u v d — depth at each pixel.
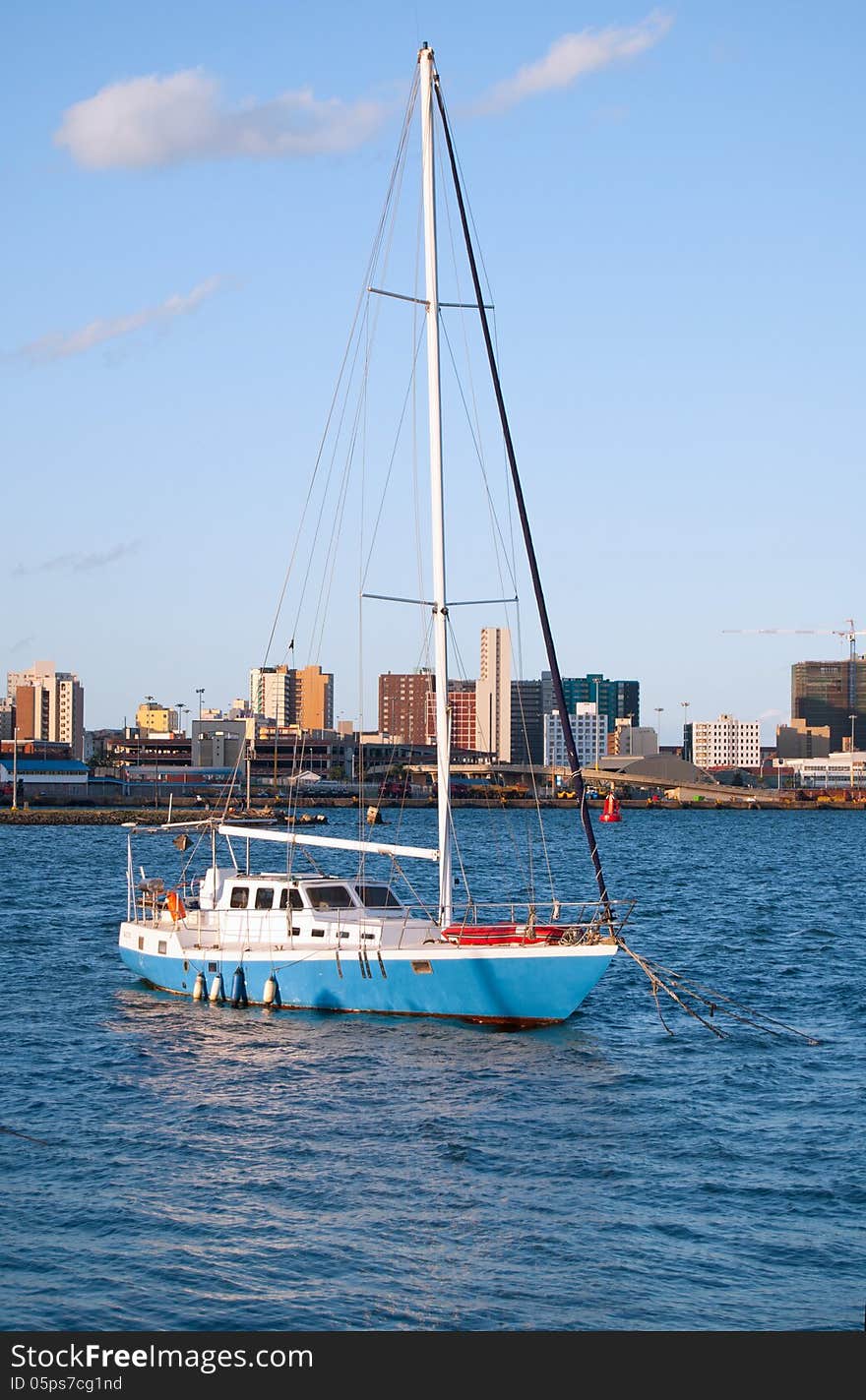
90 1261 23.61
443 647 41.09
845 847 163.38
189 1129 30.91
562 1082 35.16
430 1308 22.17
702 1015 44.78
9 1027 41.16
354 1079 35.09
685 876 109.31
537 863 122.50
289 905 42.84
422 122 41.62
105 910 76.00
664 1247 24.47
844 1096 34.38
